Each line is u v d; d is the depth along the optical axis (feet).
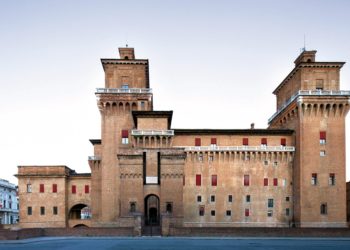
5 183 487.61
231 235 222.48
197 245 163.63
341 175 292.40
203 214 302.25
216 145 312.09
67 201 339.36
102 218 293.43
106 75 309.42
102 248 147.43
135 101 302.25
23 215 331.57
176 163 267.80
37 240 195.21
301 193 290.15
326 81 299.38
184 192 303.89
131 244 168.35
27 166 337.72
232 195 304.50
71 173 359.25
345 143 294.87
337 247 158.71
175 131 309.83
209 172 306.35
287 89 335.67
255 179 306.55
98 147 337.31
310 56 303.68
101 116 303.27
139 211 263.49
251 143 313.73
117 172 297.53
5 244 175.01
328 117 296.71
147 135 288.51
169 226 226.17
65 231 227.81
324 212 289.53
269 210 303.89
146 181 269.44
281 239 208.95
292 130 311.27
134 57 329.93
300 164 293.23
